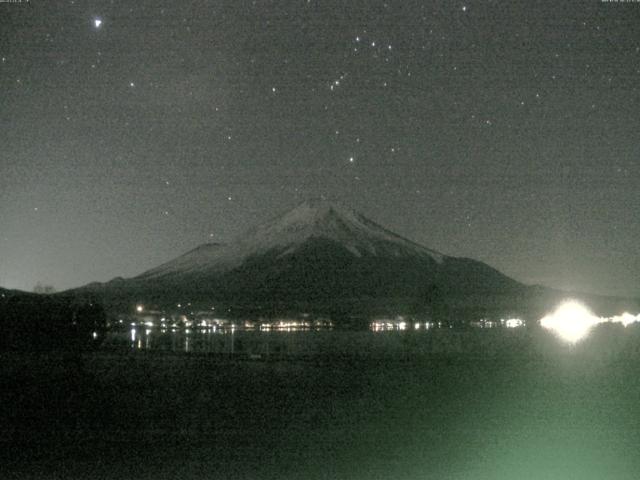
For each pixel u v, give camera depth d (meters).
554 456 13.25
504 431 16.22
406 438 15.35
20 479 11.55
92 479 11.59
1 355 36.25
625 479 11.34
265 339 82.69
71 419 17.94
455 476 11.66
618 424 17.16
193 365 37.38
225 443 14.80
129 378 29.36
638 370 33.56
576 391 24.44
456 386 26.61
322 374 32.31
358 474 11.88
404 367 36.81
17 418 18.03
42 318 36.31
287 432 16.16
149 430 16.34
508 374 31.77
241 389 25.42
